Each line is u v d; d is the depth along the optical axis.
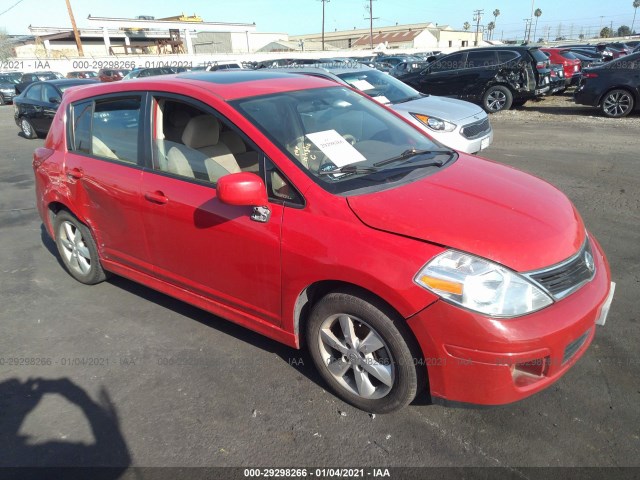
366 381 2.63
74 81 12.20
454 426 2.59
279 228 2.65
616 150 8.38
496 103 13.36
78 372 3.17
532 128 10.94
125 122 3.54
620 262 4.25
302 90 3.46
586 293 2.41
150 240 3.42
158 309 3.91
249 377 3.05
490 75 13.16
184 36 53.91
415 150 3.36
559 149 8.70
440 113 7.14
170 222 3.20
